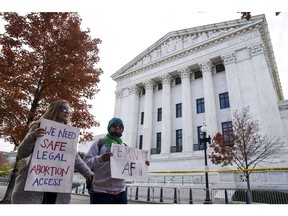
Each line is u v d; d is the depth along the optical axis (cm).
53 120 318
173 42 3366
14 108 823
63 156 302
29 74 899
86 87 1005
